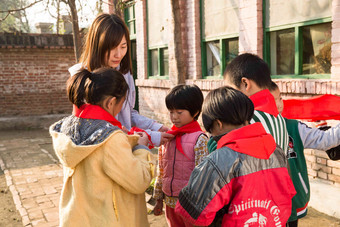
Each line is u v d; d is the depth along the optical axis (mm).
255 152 1433
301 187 1831
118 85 1680
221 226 1489
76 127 1645
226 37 5707
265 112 1719
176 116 2236
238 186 1408
